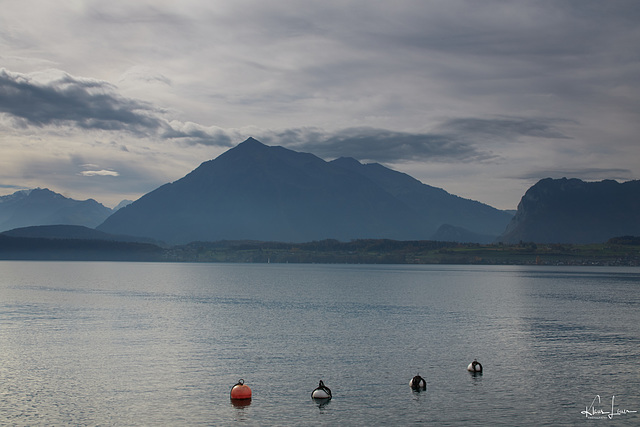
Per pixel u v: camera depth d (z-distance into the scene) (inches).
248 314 4896.7
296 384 2373.3
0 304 5812.0
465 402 2135.8
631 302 6358.3
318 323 4266.7
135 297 6830.7
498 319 4576.8
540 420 1948.8
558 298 6919.3
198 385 2347.4
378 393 2249.0
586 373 2578.7
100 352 3024.1
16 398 2150.6
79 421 1903.3
